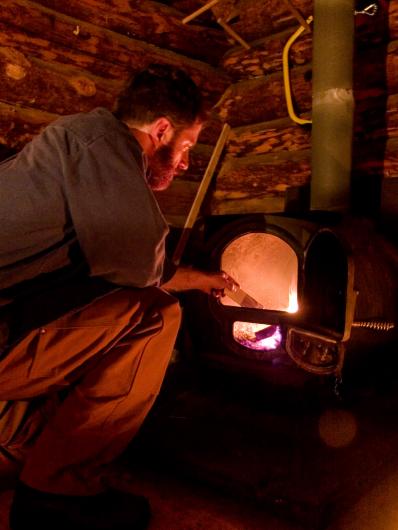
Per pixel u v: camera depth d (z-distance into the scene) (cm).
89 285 107
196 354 180
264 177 250
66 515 104
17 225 96
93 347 108
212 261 170
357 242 162
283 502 115
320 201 197
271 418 160
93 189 99
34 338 105
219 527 112
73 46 211
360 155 220
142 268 106
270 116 250
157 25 232
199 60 256
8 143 200
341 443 142
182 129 120
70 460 105
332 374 156
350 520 115
